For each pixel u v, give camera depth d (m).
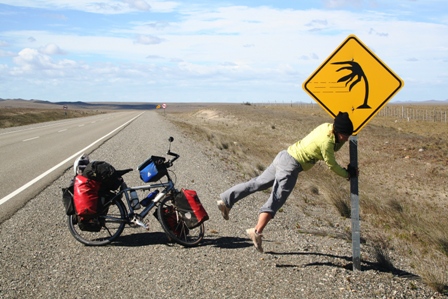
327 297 4.82
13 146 20.48
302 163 5.62
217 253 6.21
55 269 5.57
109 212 8.00
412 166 23.56
